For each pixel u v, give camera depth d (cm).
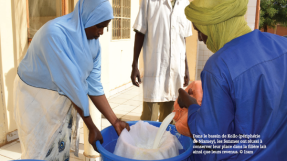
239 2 84
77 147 169
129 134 130
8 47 248
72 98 119
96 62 144
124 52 530
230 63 79
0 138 248
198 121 85
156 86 224
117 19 488
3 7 239
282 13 1823
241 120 80
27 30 270
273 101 78
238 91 78
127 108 402
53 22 115
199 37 103
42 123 133
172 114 128
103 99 146
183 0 225
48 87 127
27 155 138
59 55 111
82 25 117
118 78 514
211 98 81
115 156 99
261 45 84
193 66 640
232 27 87
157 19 214
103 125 315
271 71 79
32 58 123
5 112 250
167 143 117
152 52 219
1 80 243
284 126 83
